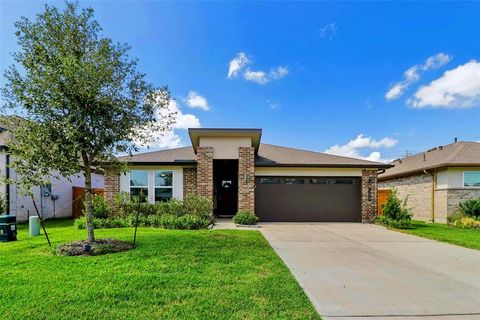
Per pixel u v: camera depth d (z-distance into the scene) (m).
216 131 13.57
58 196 18.25
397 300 4.48
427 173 17.97
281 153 17.66
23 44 6.59
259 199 15.27
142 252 6.85
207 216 13.13
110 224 11.62
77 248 7.08
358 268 6.21
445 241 9.69
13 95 6.50
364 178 15.04
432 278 5.61
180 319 3.70
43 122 6.57
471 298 4.61
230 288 4.72
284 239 9.55
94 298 4.26
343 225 13.75
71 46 6.89
